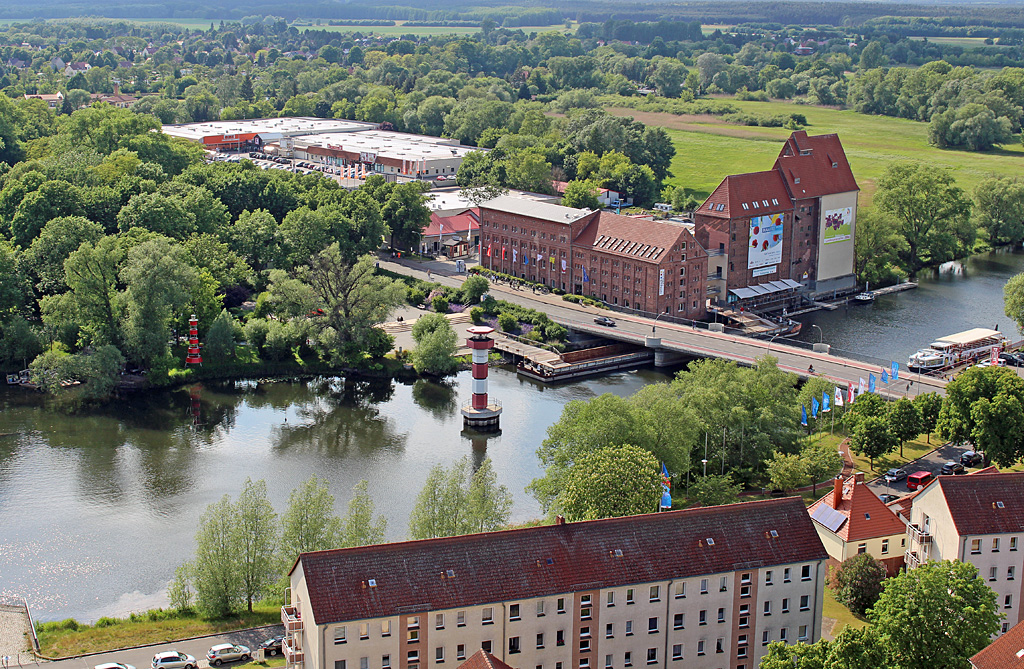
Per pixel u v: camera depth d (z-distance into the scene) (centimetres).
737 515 12262
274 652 12731
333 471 19125
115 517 17212
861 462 18450
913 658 10588
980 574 13162
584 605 11488
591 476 14212
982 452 18225
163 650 12888
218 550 13912
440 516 14575
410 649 10975
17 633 13475
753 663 12250
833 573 14112
